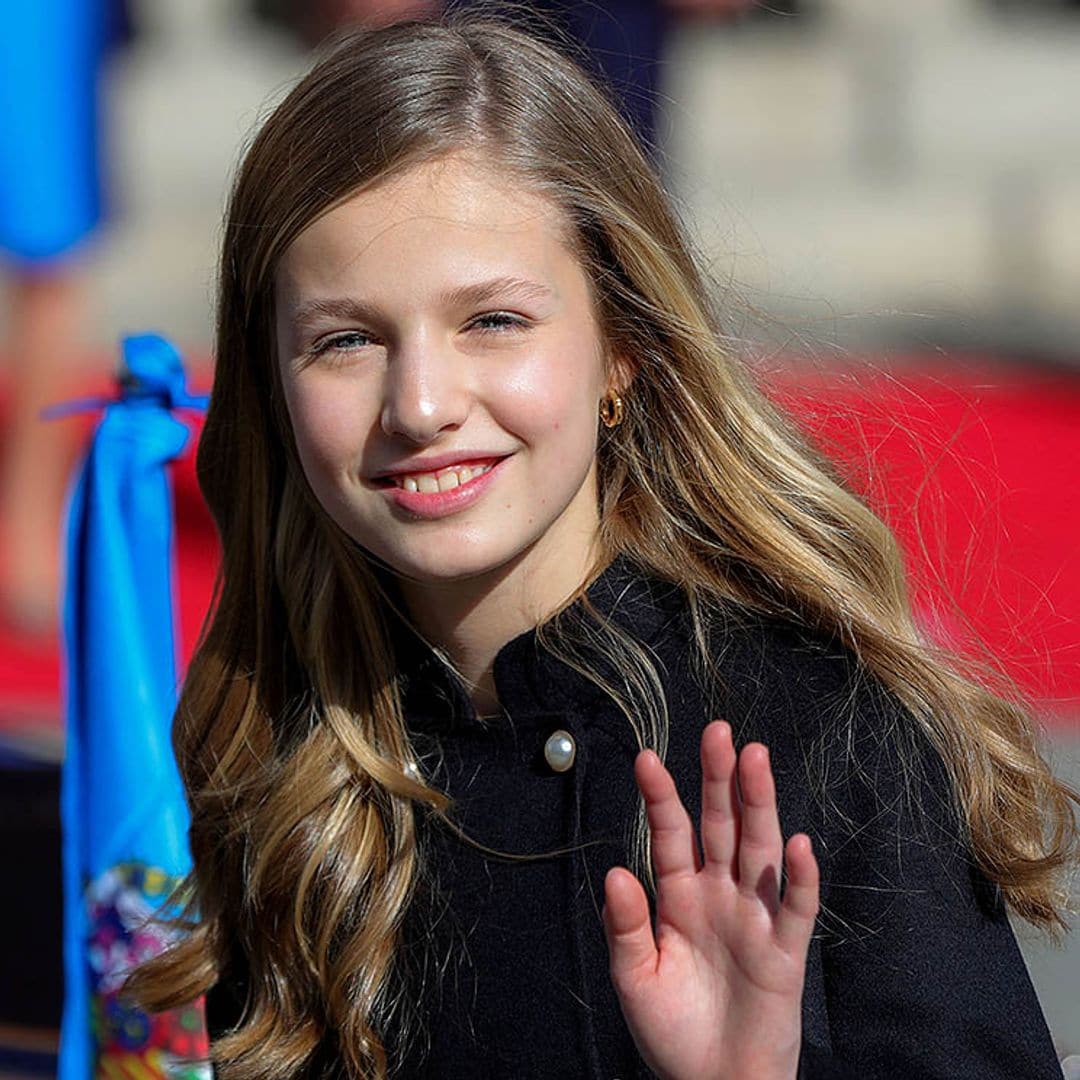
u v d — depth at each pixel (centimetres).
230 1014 857
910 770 772
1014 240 3788
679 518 828
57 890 1007
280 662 872
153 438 885
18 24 1798
